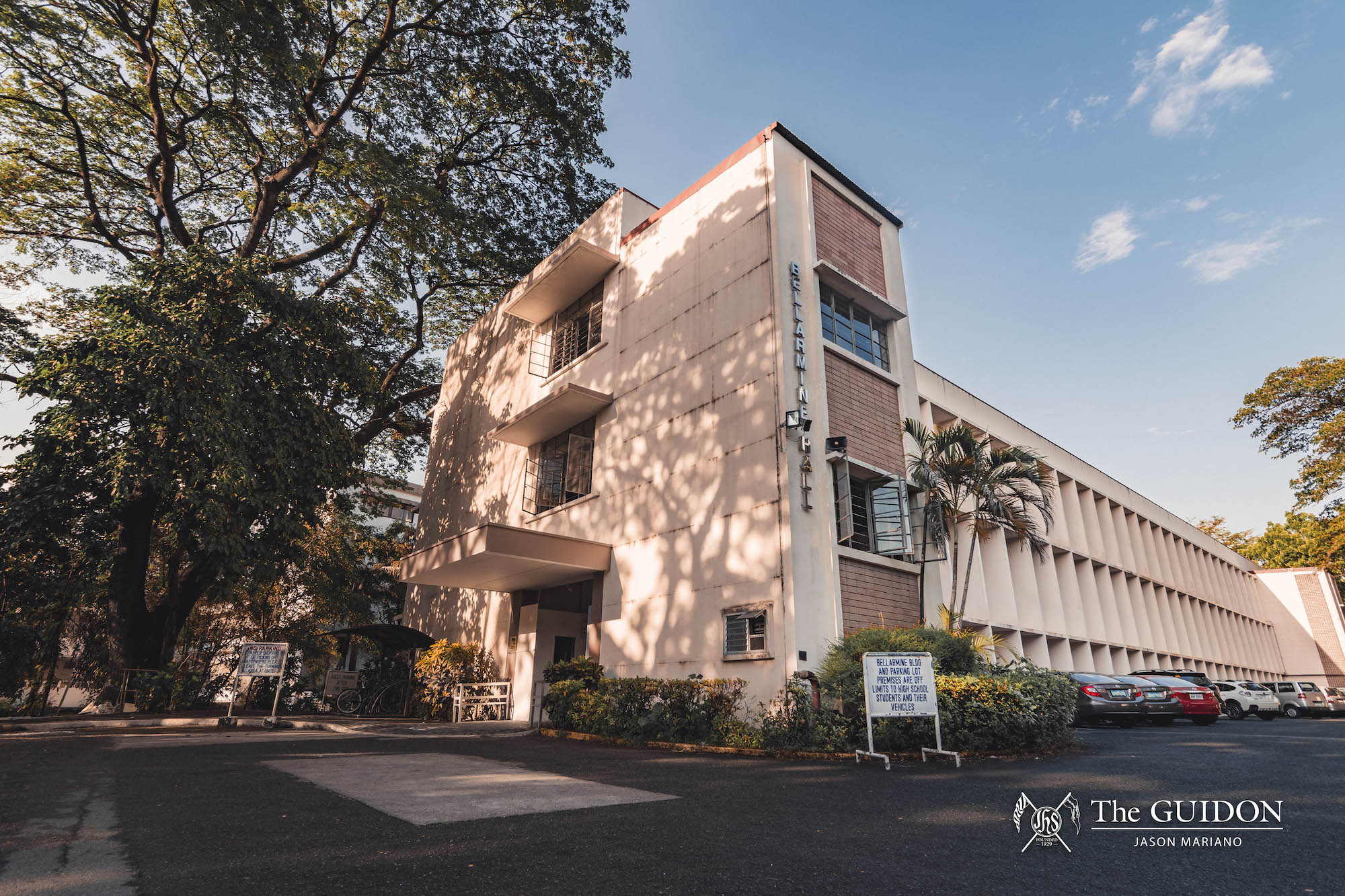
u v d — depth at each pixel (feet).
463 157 83.10
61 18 52.31
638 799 18.34
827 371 44.91
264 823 14.67
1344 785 20.44
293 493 53.21
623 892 10.30
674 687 34.91
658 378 50.78
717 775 23.50
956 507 46.14
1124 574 94.58
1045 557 76.89
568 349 65.10
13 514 43.01
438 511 81.30
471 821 15.10
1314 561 116.57
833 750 29.35
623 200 61.00
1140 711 52.80
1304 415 85.10
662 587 45.01
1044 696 32.63
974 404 75.92
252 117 64.54
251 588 56.13
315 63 56.90
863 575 41.16
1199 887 10.86
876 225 54.13
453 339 96.89
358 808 16.42
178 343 46.39
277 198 68.39
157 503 55.01
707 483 43.86
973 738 29.53
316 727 45.01
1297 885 10.96
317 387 57.36
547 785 20.36
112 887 10.14
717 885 10.77
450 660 59.62
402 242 73.26
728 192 49.19
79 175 64.34
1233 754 29.68
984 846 13.43
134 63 61.67
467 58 71.15
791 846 13.33
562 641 58.49
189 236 65.92
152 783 19.95
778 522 38.40
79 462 45.80
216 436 45.96
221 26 49.90
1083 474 92.48
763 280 44.11
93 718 46.34
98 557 47.42
